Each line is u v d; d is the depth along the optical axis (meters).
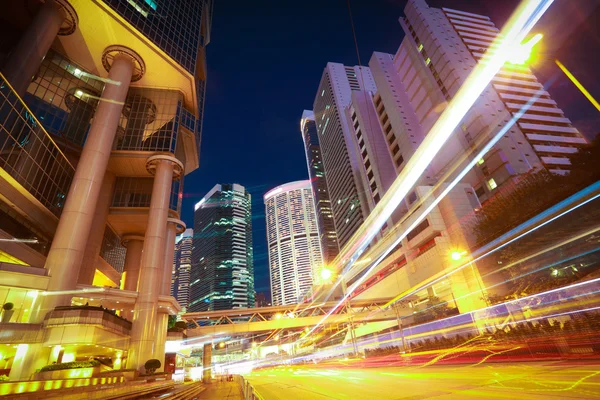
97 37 48.06
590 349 17.31
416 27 91.06
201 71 72.31
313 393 14.66
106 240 57.16
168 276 51.25
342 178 141.75
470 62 79.06
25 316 28.83
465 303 49.75
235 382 37.03
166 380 32.94
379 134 107.06
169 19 56.53
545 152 69.38
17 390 14.11
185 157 64.81
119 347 34.22
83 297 35.16
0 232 30.28
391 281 73.62
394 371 23.77
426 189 66.38
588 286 29.94
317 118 187.00
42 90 45.12
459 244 57.50
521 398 8.38
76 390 15.59
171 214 53.69
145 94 56.44
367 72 171.62
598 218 33.81
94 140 41.28
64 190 42.91
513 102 76.12
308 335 115.75
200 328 58.03
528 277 39.47
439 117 81.00
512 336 26.31
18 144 32.56
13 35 42.53
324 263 192.12
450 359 28.64
